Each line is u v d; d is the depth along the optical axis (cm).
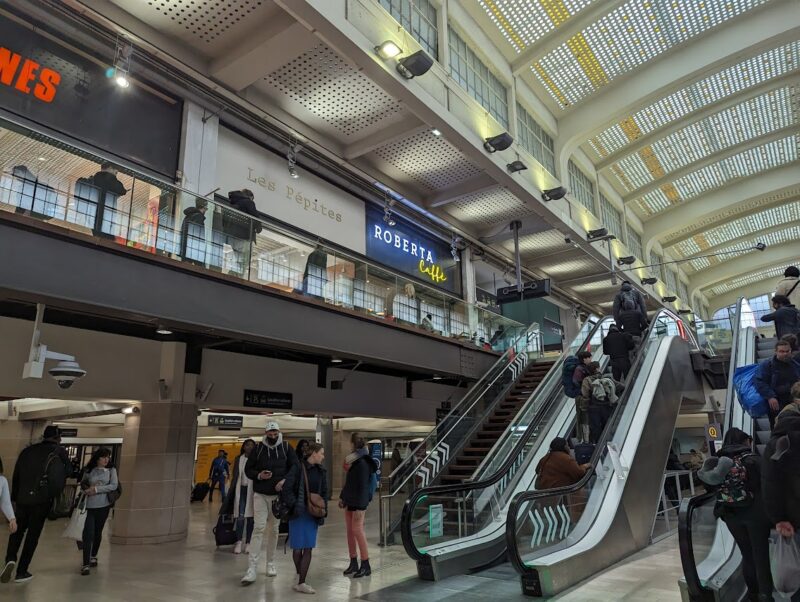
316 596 470
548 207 1445
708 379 1155
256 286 682
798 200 2433
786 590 325
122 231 558
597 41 1508
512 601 439
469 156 1158
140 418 770
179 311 593
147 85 850
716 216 2614
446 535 594
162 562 620
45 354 512
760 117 1903
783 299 850
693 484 905
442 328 1077
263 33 816
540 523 488
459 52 1277
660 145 2047
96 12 735
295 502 488
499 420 1048
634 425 715
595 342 1166
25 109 704
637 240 2520
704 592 362
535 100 1617
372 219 1285
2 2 692
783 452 307
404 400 1188
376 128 1081
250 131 991
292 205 1070
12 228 469
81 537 565
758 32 1427
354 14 844
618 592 441
